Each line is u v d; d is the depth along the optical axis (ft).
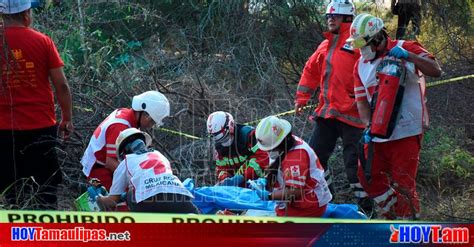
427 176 33.65
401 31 47.62
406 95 26.48
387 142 26.99
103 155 26.76
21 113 25.85
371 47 26.32
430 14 49.21
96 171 26.99
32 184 26.66
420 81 26.89
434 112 40.06
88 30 42.09
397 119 26.30
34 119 25.96
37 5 37.78
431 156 34.35
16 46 25.46
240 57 44.04
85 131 33.42
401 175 26.81
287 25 46.65
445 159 34.12
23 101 25.81
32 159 26.40
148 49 45.21
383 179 27.45
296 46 46.50
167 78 39.88
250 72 42.60
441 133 36.99
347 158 30.17
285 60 46.91
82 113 34.55
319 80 32.24
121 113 26.89
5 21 25.73
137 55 43.19
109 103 36.17
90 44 40.60
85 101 35.06
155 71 38.45
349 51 30.27
